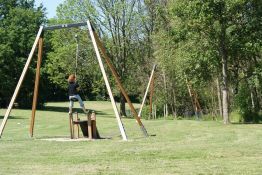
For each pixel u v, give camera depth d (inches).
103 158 487.8
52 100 3255.4
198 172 386.9
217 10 1090.1
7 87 2230.6
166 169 405.4
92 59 2071.9
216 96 1734.7
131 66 2080.5
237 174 375.6
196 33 1148.5
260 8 1101.7
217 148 548.7
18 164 455.5
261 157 469.4
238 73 1310.3
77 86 737.0
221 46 1132.5
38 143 666.2
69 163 456.4
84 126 746.8
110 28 2047.2
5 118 764.0
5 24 2343.8
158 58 1628.9
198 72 1195.3
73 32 2063.2
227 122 1149.7
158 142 648.4
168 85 1877.5
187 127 1000.9
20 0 2541.8
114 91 2087.8
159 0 1926.7
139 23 2043.6
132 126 1086.4
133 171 399.2
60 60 2127.2
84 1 2021.4
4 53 2172.7
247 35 1112.8
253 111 1268.5
